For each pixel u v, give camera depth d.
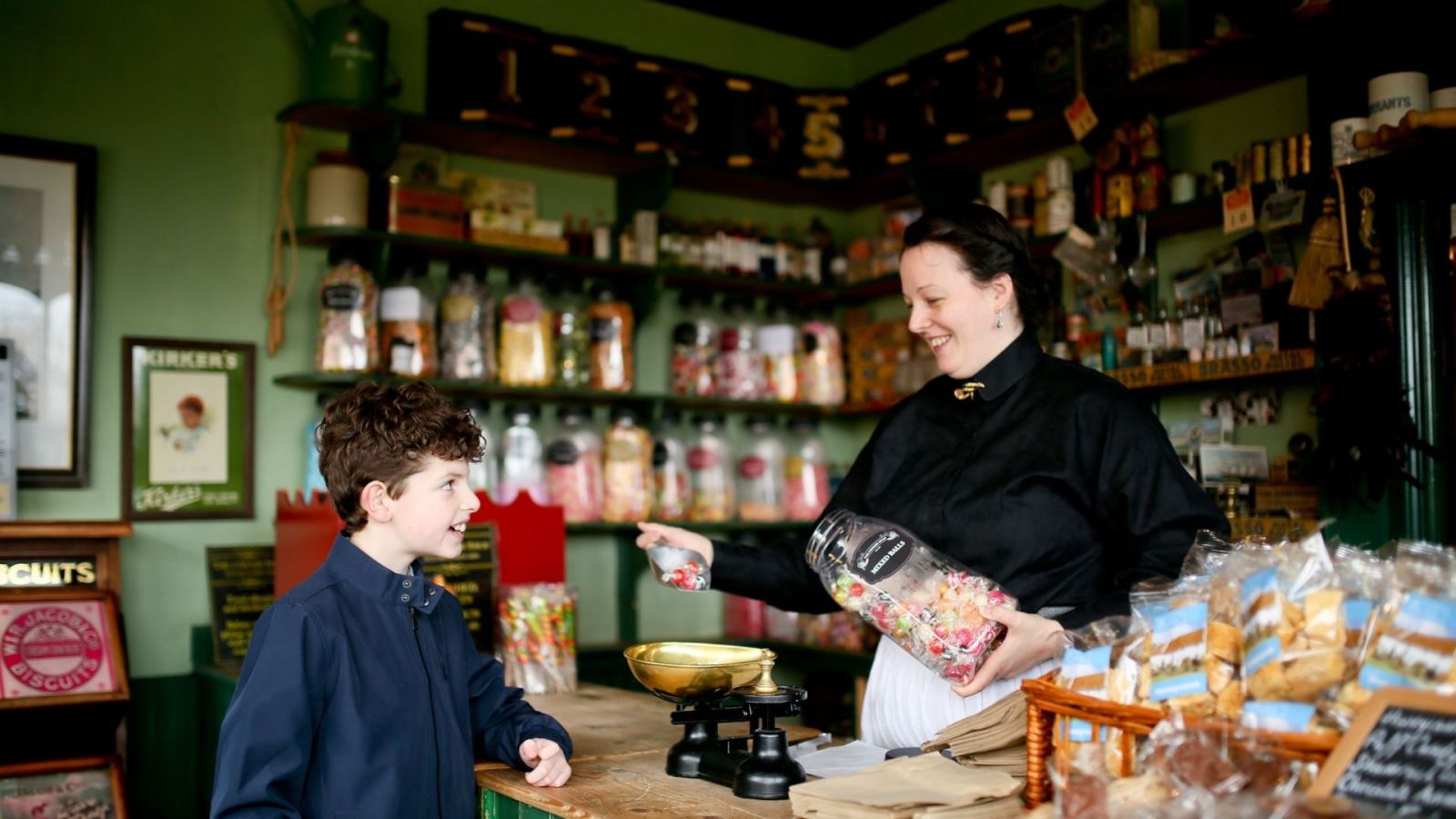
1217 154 3.36
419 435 1.71
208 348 3.31
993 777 1.43
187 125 3.33
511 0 3.85
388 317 3.35
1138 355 3.29
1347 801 0.97
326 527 2.79
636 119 3.86
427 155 3.66
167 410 3.25
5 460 2.88
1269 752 1.10
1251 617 1.20
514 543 3.16
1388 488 2.58
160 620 3.21
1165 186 3.28
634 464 3.77
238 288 3.38
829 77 4.61
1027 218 3.70
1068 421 1.86
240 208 3.40
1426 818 0.96
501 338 3.62
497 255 3.60
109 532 2.86
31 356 3.06
